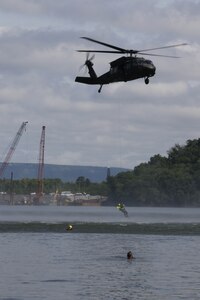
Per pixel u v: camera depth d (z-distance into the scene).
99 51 113.81
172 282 105.12
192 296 94.44
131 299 92.19
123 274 112.50
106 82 121.06
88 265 123.19
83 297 93.00
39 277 107.94
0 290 96.31
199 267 121.94
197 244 164.50
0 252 141.38
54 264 123.94
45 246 155.75
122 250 149.25
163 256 138.75
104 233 199.75
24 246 154.75
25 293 94.69
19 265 121.38
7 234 190.00
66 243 164.00
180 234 197.75
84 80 123.50
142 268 120.19
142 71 116.00
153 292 97.06
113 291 97.44
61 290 97.44
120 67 117.69
